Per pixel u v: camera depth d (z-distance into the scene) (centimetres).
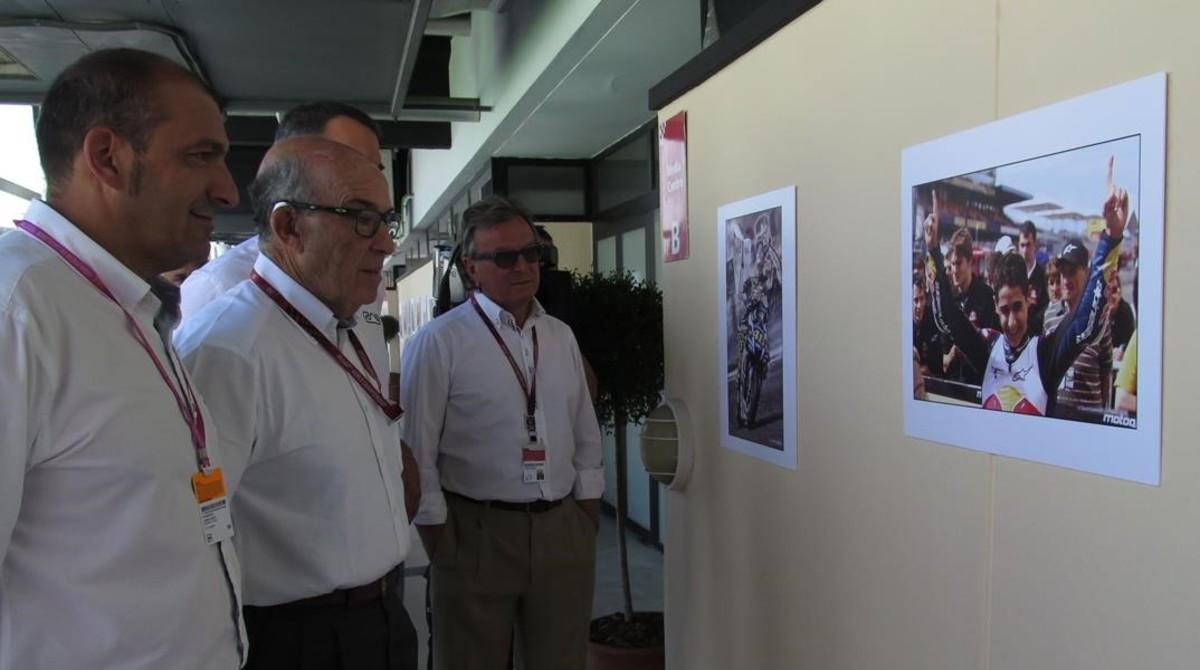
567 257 575
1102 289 86
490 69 456
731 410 173
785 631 154
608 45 309
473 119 484
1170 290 79
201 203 98
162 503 91
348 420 134
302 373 130
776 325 153
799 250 144
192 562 95
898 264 118
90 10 303
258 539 129
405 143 593
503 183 516
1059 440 92
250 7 300
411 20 315
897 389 120
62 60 347
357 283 137
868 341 126
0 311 80
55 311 84
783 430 152
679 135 193
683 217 193
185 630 93
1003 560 101
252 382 124
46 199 94
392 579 146
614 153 481
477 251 211
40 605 83
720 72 172
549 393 213
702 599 192
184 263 101
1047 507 95
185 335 129
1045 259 93
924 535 115
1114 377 86
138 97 91
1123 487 85
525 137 463
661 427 201
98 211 92
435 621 210
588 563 217
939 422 111
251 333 127
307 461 129
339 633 132
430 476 204
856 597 132
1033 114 94
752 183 160
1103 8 85
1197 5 76
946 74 107
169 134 93
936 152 109
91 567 85
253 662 130
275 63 369
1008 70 97
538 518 207
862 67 124
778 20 145
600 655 264
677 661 208
